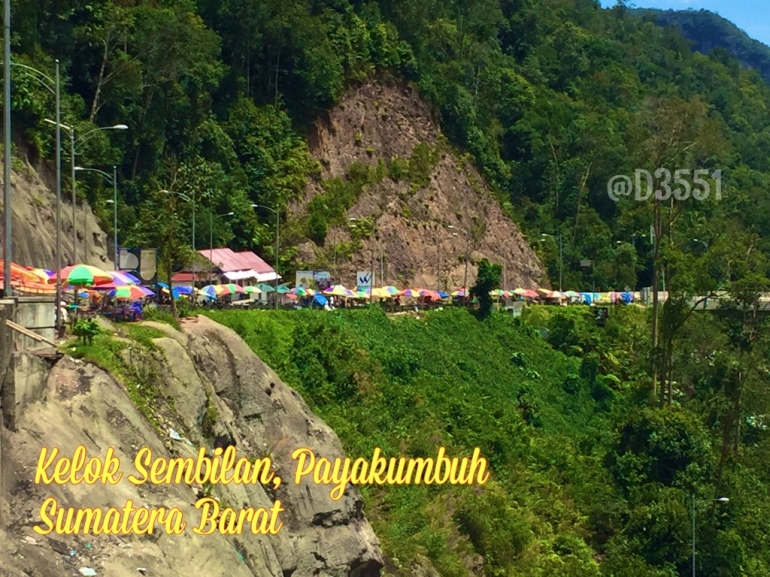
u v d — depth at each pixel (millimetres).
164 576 22625
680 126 78812
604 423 72250
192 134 80750
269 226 85062
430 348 70562
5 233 27000
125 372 29266
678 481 56500
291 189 88188
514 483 52969
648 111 91438
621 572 47250
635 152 86750
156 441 27234
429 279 95062
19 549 20328
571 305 101375
